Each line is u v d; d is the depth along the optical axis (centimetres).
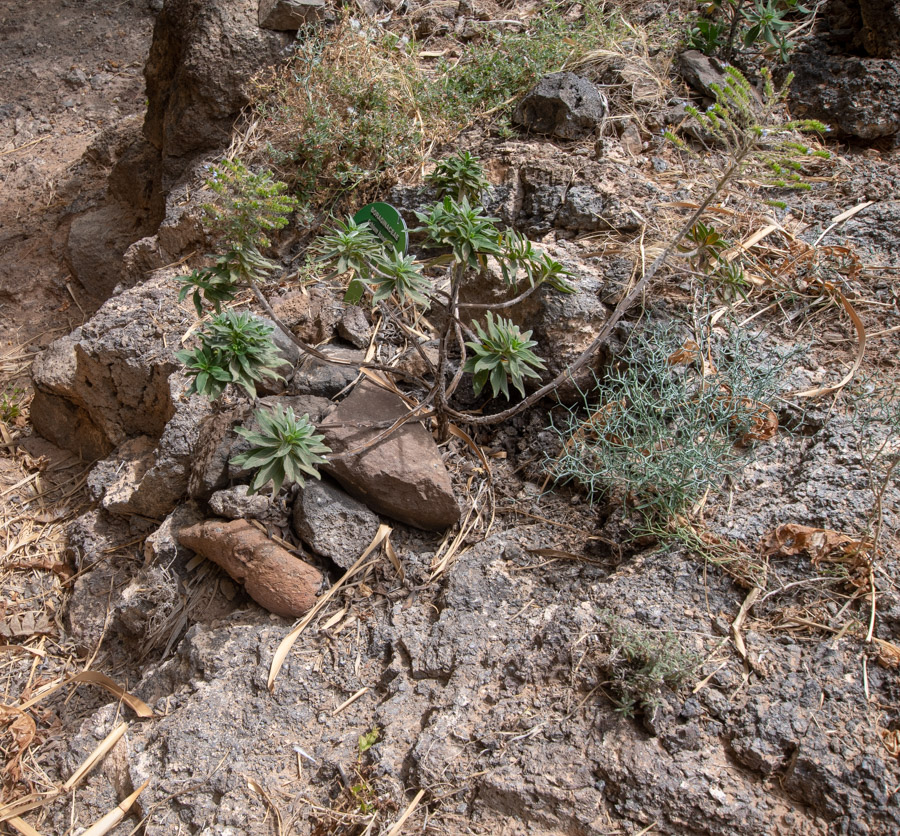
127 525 348
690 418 279
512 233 284
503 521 294
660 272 320
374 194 380
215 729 255
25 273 525
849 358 302
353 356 324
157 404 365
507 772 226
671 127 376
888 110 370
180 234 395
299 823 232
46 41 676
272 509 293
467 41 444
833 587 246
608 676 238
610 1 437
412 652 258
